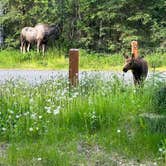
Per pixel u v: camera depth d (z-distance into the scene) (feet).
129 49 87.51
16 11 93.50
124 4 89.30
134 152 24.47
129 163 23.24
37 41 86.58
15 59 81.10
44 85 36.58
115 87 34.78
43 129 27.40
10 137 26.55
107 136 26.45
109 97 31.68
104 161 23.35
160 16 90.74
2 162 22.85
